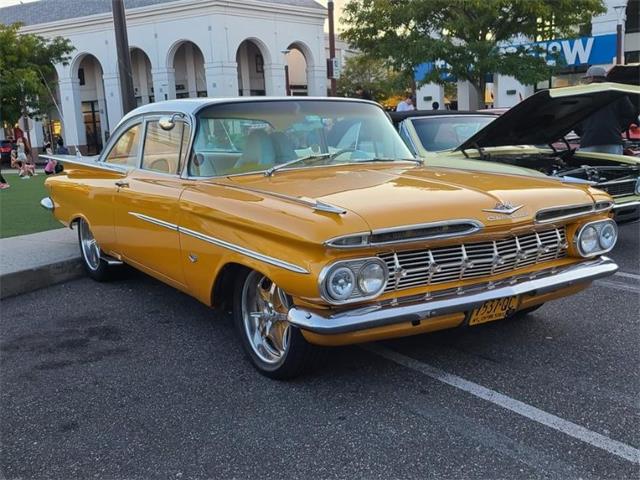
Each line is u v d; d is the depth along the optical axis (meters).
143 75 38.53
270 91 35.19
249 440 3.15
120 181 5.08
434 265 3.32
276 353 3.82
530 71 17.16
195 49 36.75
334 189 3.67
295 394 3.61
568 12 16.19
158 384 3.84
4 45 27.11
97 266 6.19
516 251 3.60
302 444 3.09
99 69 39.50
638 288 5.46
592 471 2.79
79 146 38.09
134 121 5.20
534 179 4.16
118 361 4.23
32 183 16.12
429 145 7.42
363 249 3.10
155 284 6.15
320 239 3.03
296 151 4.47
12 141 31.20
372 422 3.27
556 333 4.42
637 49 24.59
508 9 16.27
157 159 4.77
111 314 5.26
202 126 4.33
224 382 3.82
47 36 37.22
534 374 3.76
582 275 3.78
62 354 4.41
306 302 3.20
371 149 4.81
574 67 25.42
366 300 3.15
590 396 3.47
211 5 31.95
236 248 3.60
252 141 4.37
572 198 3.82
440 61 19.02
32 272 6.07
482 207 3.45
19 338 4.77
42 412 3.55
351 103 4.93
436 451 2.98
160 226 4.43
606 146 7.83
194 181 4.23
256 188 3.83
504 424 3.20
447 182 3.88
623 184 6.53
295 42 36.09
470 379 3.72
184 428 3.30
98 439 3.23
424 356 4.07
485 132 6.71
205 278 4.00
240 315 3.95
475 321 3.50
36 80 27.45
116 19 9.81
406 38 17.50
